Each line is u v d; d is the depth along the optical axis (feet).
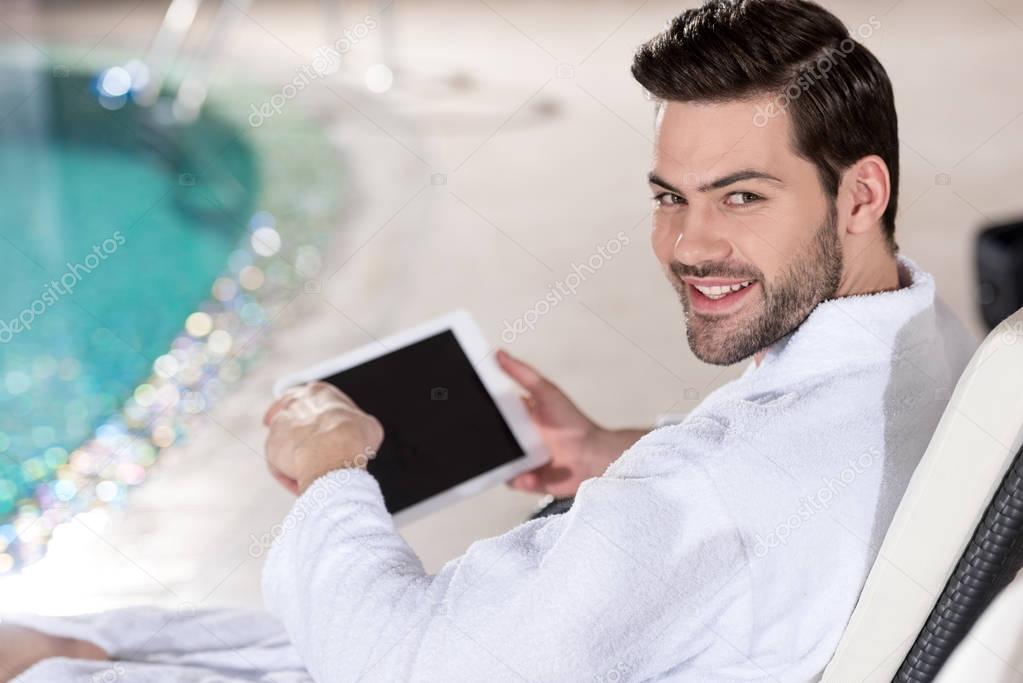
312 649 3.34
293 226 13.84
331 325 10.94
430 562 6.88
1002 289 7.92
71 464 8.38
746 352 3.34
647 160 15.99
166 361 10.18
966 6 24.95
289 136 17.65
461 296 11.50
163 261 12.85
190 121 17.92
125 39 23.20
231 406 9.30
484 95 19.74
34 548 7.26
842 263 3.29
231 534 7.37
